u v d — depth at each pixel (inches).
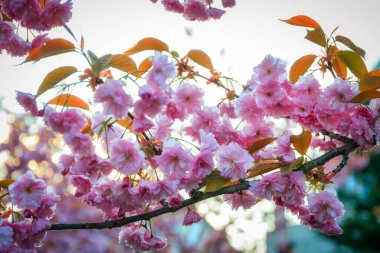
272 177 44.3
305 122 45.9
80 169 44.2
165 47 45.8
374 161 185.9
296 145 44.2
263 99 46.3
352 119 46.1
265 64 45.9
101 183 43.9
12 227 44.6
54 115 43.5
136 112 42.7
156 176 43.9
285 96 46.1
